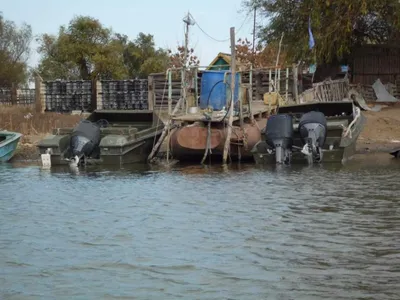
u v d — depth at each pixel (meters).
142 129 25.53
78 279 9.15
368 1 33.84
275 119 21.83
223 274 9.23
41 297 8.45
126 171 21.09
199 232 11.70
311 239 11.03
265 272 9.28
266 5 38.59
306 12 35.53
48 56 66.50
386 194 15.16
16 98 47.34
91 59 61.62
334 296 8.27
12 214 13.71
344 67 39.47
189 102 26.33
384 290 8.45
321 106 25.03
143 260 9.99
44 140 22.97
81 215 13.48
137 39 72.88
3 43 69.06
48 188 17.38
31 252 10.58
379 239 10.95
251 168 21.17
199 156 23.52
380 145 26.80
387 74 39.06
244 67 33.62
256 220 12.59
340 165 21.12
